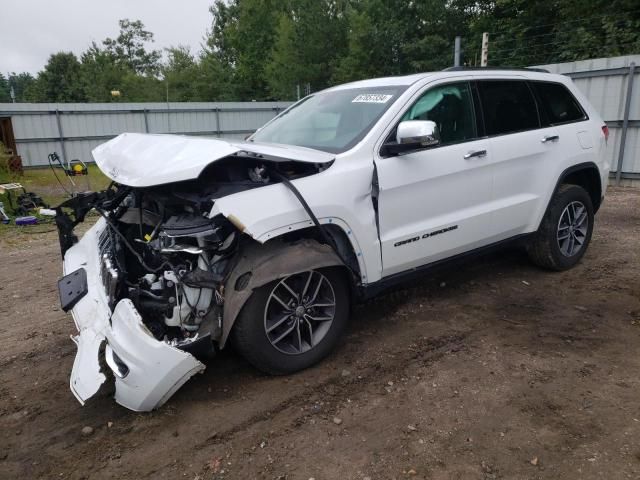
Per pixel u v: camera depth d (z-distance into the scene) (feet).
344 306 11.73
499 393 10.46
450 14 88.94
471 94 14.10
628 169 35.04
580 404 10.02
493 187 14.24
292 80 111.86
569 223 16.87
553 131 15.76
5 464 9.04
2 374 12.17
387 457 8.75
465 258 14.35
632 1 56.65
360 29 91.04
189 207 10.49
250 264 10.31
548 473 8.25
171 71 167.84
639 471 8.21
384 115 12.37
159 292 10.30
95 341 9.78
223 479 8.44
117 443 9.46
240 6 149.38
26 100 242.37
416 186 12.48
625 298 14.97
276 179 10.68
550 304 14.71
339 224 11.23
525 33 69.36
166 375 9.31
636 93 33.73
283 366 11.05
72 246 14.20
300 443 9.21
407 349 12.37
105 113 71.05
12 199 37.45
